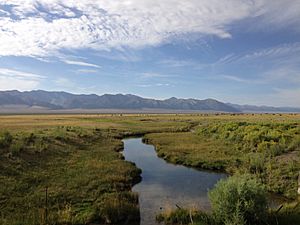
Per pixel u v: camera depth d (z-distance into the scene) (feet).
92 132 187.01
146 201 66.28
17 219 50.44
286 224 46.73
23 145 99.19
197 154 120.47
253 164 87.45
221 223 48.60
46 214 52.03
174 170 99.76
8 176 71.92
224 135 156.15
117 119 424.05
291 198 64.59
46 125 253.24
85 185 72.13
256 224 47.11
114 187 72.49
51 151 106.42
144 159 120.98
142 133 230.48
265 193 49.24
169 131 240.94
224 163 102.32
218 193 50.08
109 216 54.24
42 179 74.54
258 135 122.83
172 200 67.00
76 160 101.04
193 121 354.54
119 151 141.08
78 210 56.49
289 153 96.48
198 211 55.57
